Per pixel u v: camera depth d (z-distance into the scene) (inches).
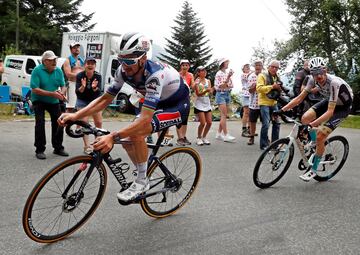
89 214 117.5
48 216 106.8
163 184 130.7
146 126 112.2
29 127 308.5
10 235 110.7
